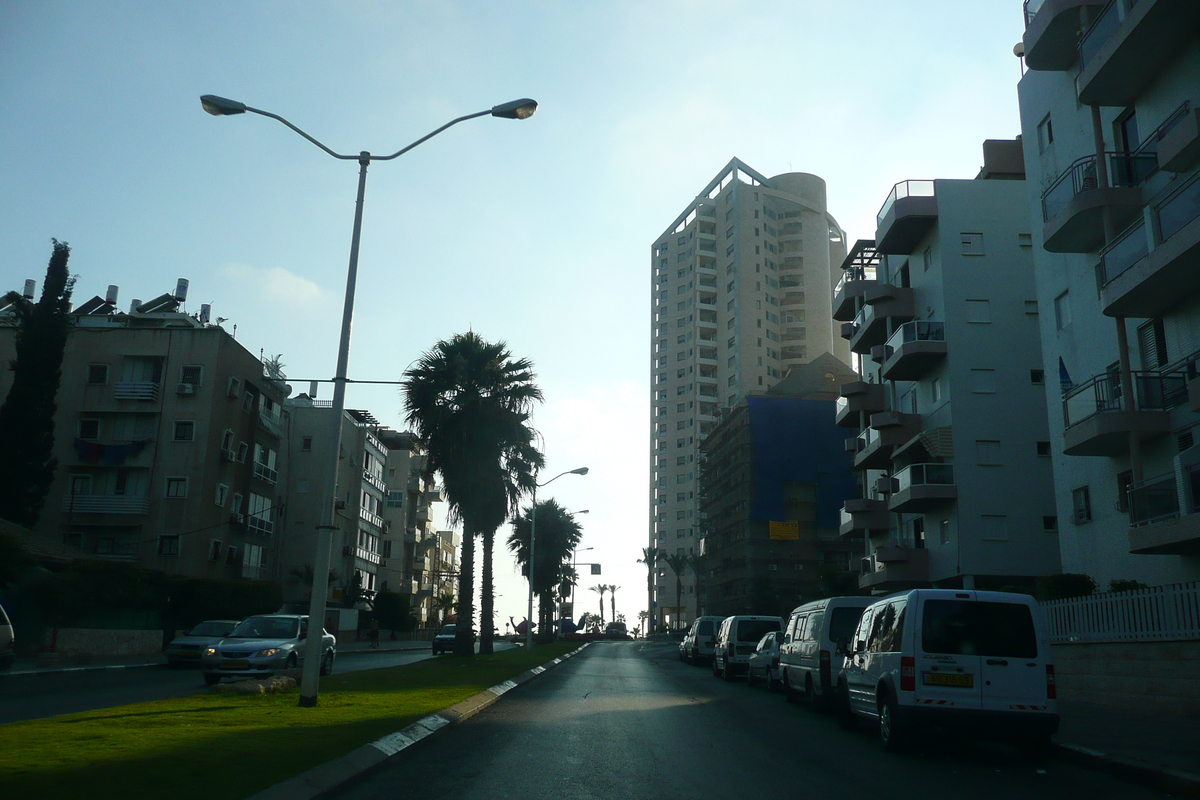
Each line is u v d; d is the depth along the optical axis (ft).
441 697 50.75
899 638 38.52
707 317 405.18
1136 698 55.42
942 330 119.65
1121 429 68.69
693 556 347.77
